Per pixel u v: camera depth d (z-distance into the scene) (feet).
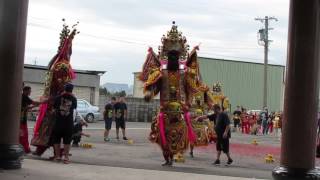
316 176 34.76
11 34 38.22
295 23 35.45
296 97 35.14
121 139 83.51
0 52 38.19
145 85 48.60
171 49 49.19
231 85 208.74
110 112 79.36
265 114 146.51
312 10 35.14
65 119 45.34
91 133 94.89
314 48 35.22
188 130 48.98
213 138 64.39
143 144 75.46
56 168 41.14
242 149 77.56
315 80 35.27
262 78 215.10
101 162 48.57
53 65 49.80
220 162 57.21
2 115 38.17
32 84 150.41
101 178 37.37
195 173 43.32
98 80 166.20
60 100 45.39
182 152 48.78
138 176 39.17
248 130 139.85
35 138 48.60
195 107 60.95
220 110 55.62
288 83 35.60
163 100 48.75
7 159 38.32
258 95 214.48
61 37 50.52
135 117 171.94
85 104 141.38
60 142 46.14
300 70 35.14
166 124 48.34
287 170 35.09
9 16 38.22
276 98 217.77
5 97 38.11
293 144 35.06
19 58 38.60
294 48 35.40
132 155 58.95
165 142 48.01
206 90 61.46
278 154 70.38
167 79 48.70
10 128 38.32
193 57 51.08
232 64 208.64
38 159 46.83
